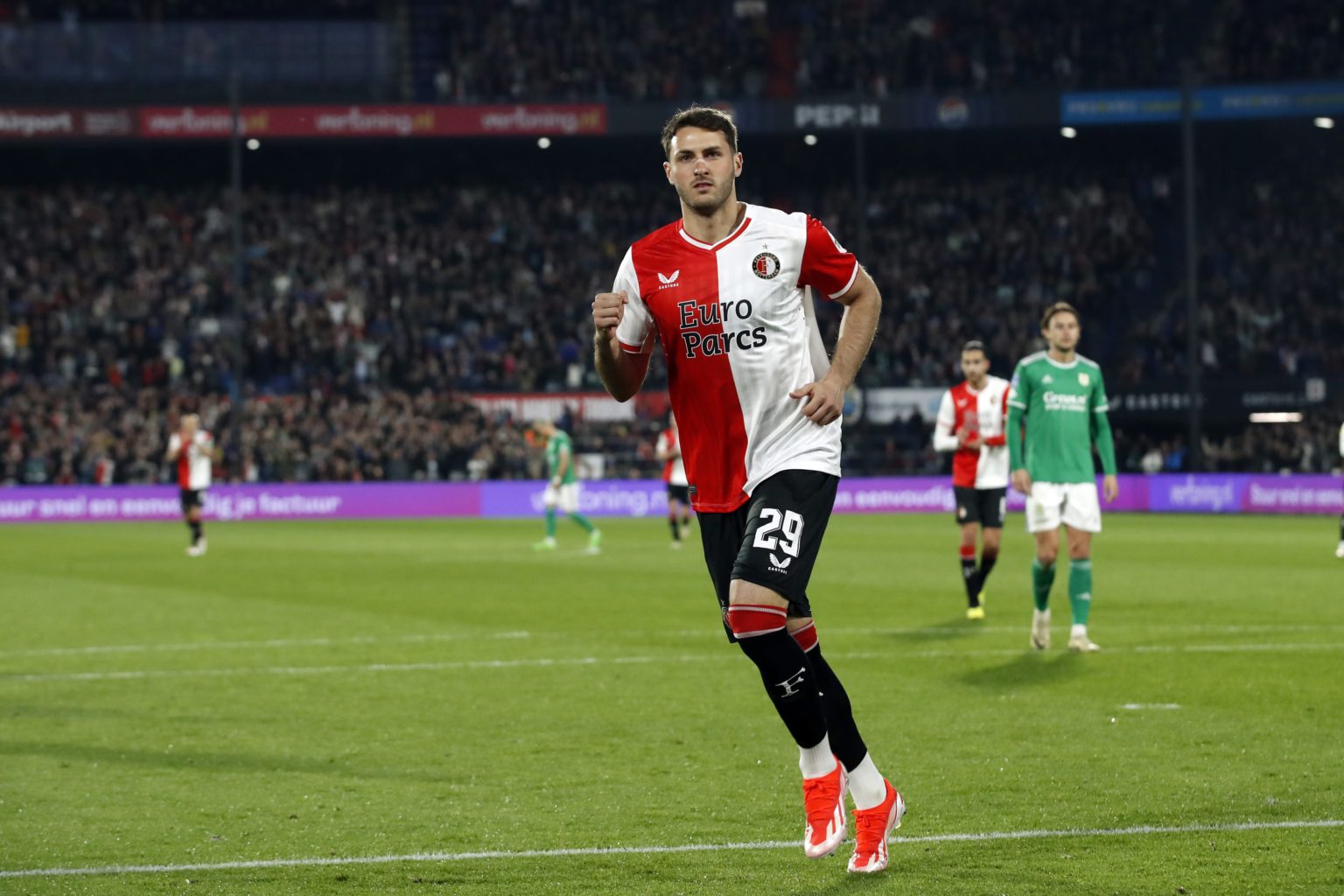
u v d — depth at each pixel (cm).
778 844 1886
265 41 14812
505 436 14275
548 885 1694
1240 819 1980
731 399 1752
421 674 3531
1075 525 3762
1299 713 2838
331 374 14938
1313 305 14862
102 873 1759
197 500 8544
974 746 2520
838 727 1748
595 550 8594
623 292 1766
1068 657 3688
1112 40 15838
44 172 16450
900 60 15900
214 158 16525
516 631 4450
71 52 14525
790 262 1738
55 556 8288
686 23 16262
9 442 13888
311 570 7131
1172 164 16450
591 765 2417
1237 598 5231
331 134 14750
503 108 14925
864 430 14212
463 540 9825
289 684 3372
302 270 15775
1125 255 15838
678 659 3781
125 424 14050
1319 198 15612
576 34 16162
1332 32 15275
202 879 1728
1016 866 1752
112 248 15650
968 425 4606
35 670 3634
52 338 14888
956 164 16725
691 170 1733
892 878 1708
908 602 5200
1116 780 2239
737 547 1792
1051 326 3759
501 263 16012
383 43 15012
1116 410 14438
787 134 16162
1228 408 14212
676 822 2008
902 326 15212
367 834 1952
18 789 2252
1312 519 11275
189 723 2853
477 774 2353
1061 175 16575
